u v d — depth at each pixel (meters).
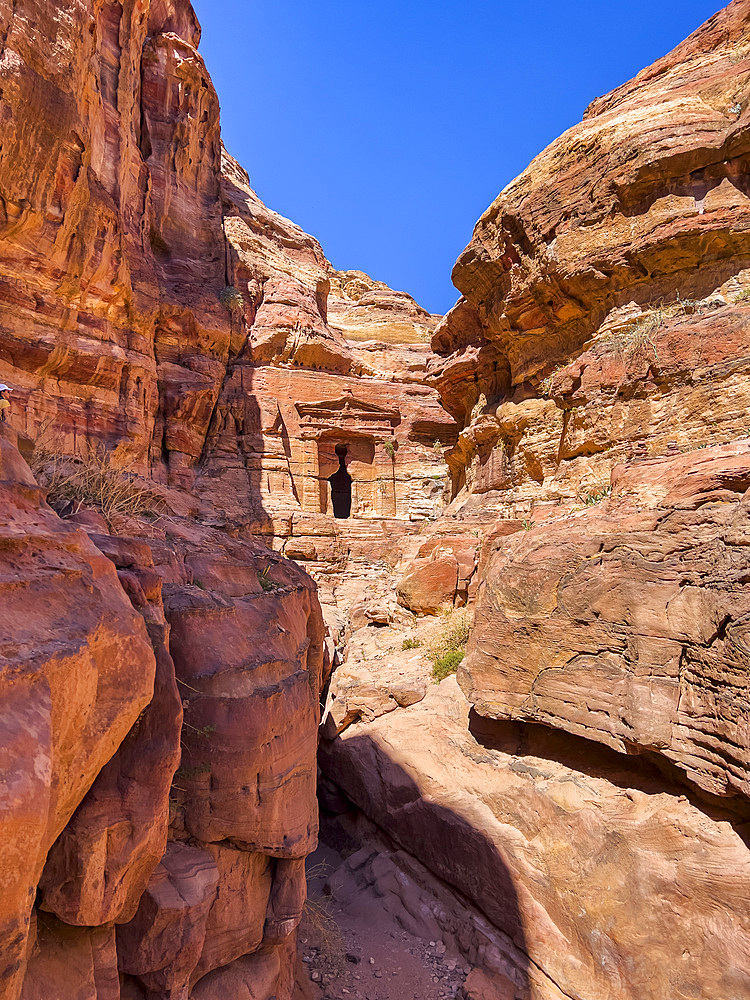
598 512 10.06
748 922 6.12
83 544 4.00
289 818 5.81
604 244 13.31
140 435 14.10
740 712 6.41
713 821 6.94
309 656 8.51
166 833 4.37
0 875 2.48
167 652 4.68
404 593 18.08
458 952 8.59
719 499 7.87
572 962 7.39
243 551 8.27
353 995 7.66
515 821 8.95
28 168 8.95
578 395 13.77
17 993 2.58
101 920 3.79
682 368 11.50
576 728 8.54
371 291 34.53
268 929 5.87
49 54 8.94
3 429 4.68
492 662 10.45
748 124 11.28
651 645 7.82
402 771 10.98
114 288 12.85
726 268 12.05
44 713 2.87
